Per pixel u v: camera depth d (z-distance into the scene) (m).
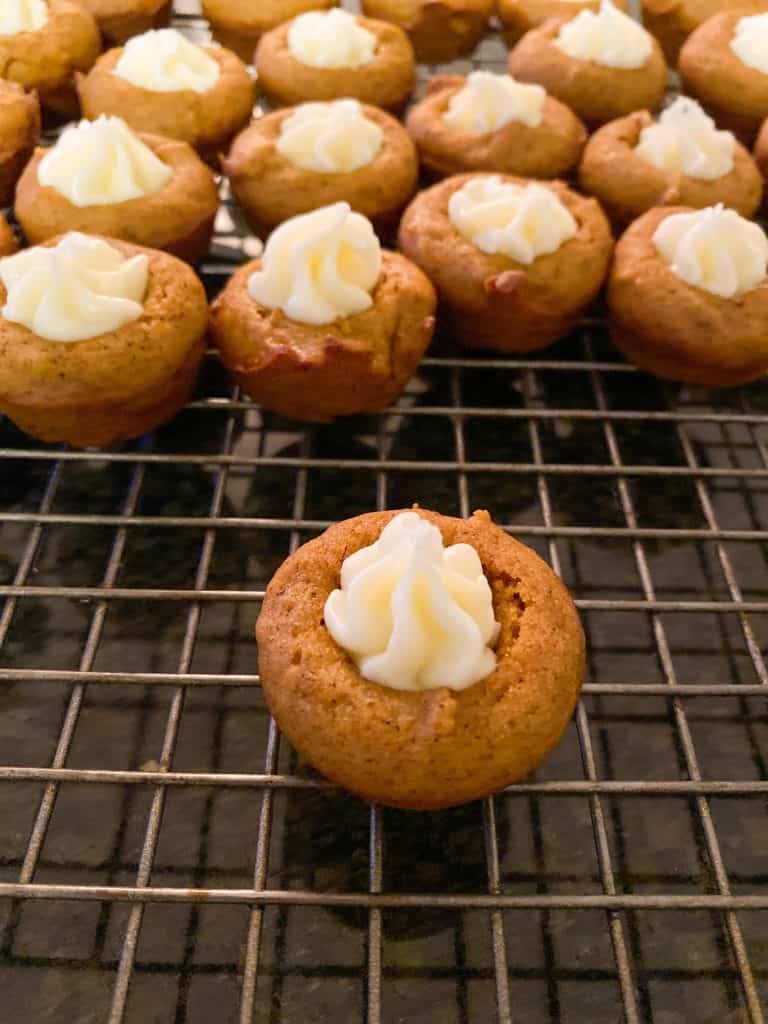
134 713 0.14
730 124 0.24
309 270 0.17
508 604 0.13
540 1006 0.12
